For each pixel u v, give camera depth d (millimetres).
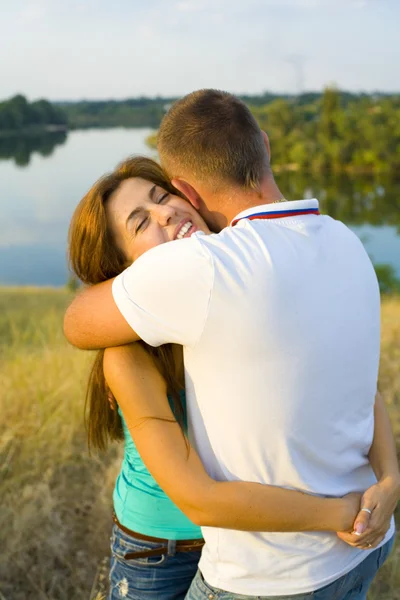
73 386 4238
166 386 1685
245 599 1506
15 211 96062
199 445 1551
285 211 1540
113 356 1657
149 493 1840
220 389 1454
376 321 1599
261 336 1399
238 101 1666
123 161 2000
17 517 3100
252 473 1478
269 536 1501
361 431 1590
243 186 1628
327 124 107938
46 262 55031
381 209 79438
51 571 2973
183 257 1439
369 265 1610
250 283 1405
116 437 2043
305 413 1447
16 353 5777
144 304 1474
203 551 1614
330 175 104000
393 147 102688
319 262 1485
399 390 4371
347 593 1604
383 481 1594
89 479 3518
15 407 4023
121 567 1901
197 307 1418
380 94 153625
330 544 1521
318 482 1510
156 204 1921
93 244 1946
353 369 1519
